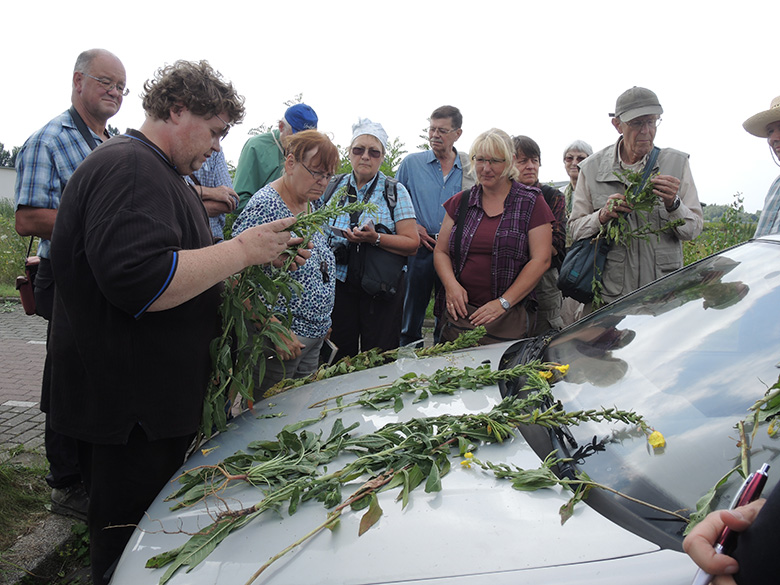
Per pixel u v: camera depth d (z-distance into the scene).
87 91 3.18
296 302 3.00
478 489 1.60
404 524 1.49
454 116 4.70
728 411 1.63
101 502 2.13
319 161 2.84
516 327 3.61
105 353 2.02
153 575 1.52
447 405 2.13
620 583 1.27
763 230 3.80
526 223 3.60
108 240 1.85
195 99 2.04
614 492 1.52
